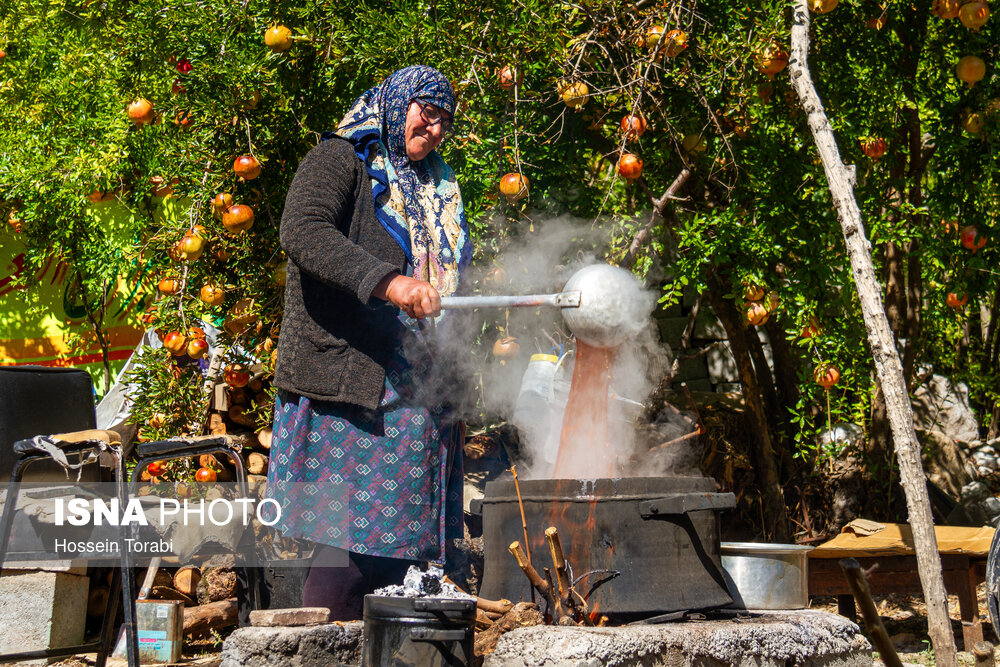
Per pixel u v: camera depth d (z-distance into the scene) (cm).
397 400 235
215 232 418
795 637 248
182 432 453
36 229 578
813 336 416
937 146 434
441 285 249
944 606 270
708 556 250
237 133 391
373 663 208
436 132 250
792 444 539
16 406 378
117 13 500
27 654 292
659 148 415
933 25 445
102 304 595
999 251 428
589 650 204
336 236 225
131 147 512
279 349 237
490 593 267
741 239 399
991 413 694
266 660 224
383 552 229
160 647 350
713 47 379
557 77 384
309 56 399
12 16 552
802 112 413
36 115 548
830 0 345
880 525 418
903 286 530
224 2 385
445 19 361
